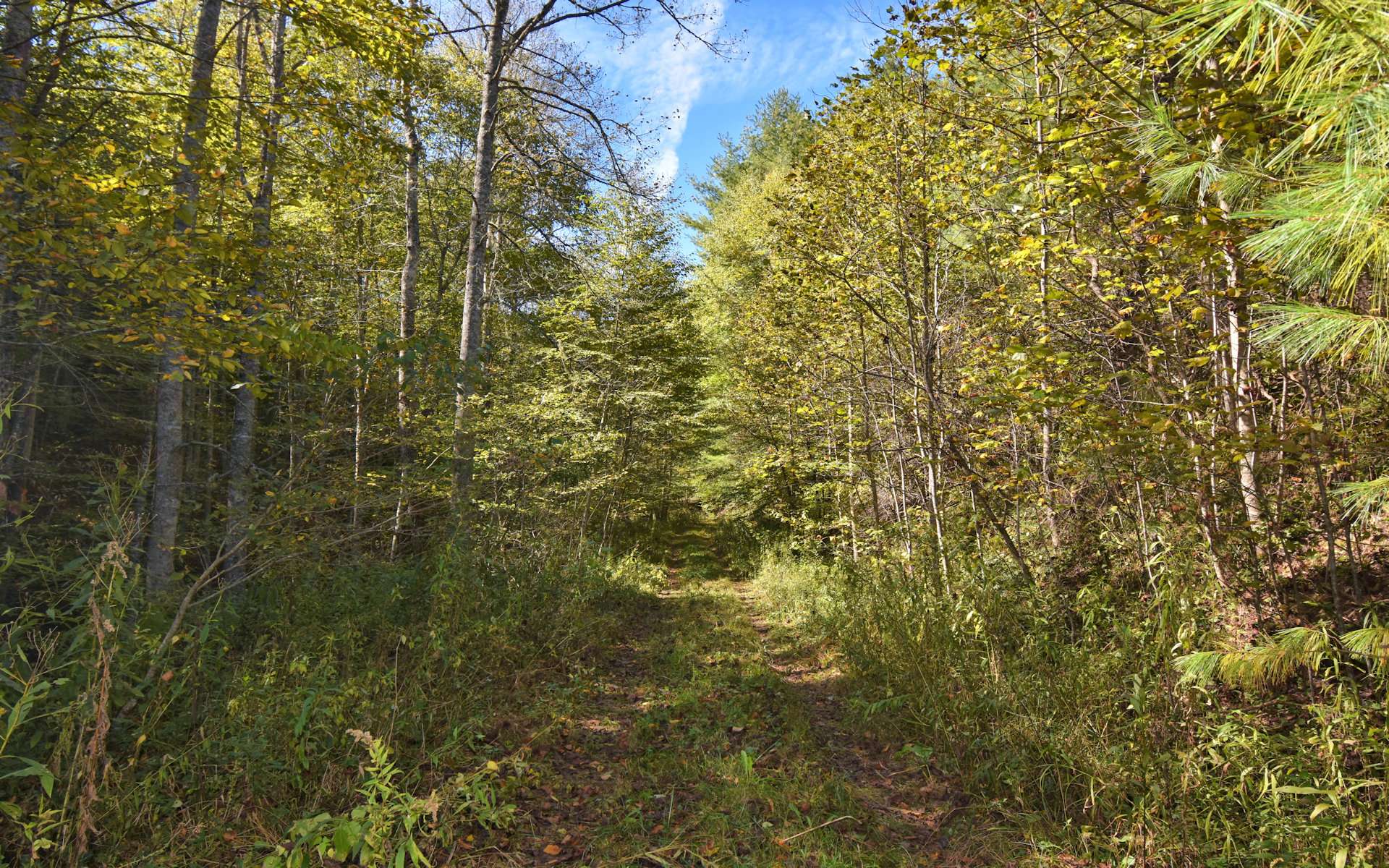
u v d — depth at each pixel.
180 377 5.03
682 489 24.39
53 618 3.38
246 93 8.20
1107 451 5.08
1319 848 2.93
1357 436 3.91
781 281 9.28
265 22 8.36
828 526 13.02
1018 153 5.58
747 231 17.67
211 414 8.75
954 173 6.75
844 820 4.01
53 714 2.88
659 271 16.38
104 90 6.02
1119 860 3.41
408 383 6.43
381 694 4.64
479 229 9.27
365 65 10.37
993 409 6.86
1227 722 3.54
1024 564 6.53
